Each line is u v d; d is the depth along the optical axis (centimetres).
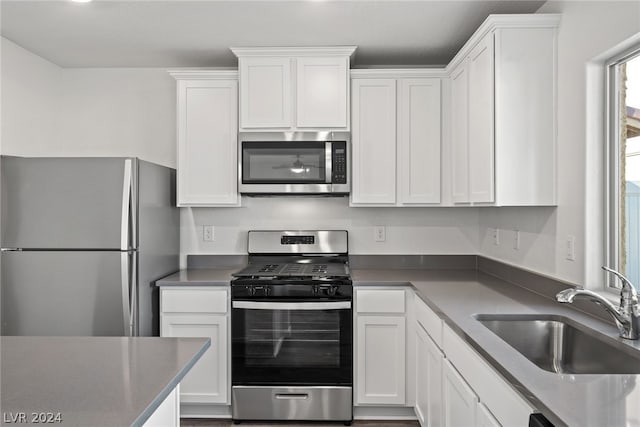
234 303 277
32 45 298
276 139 300
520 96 217
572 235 203
